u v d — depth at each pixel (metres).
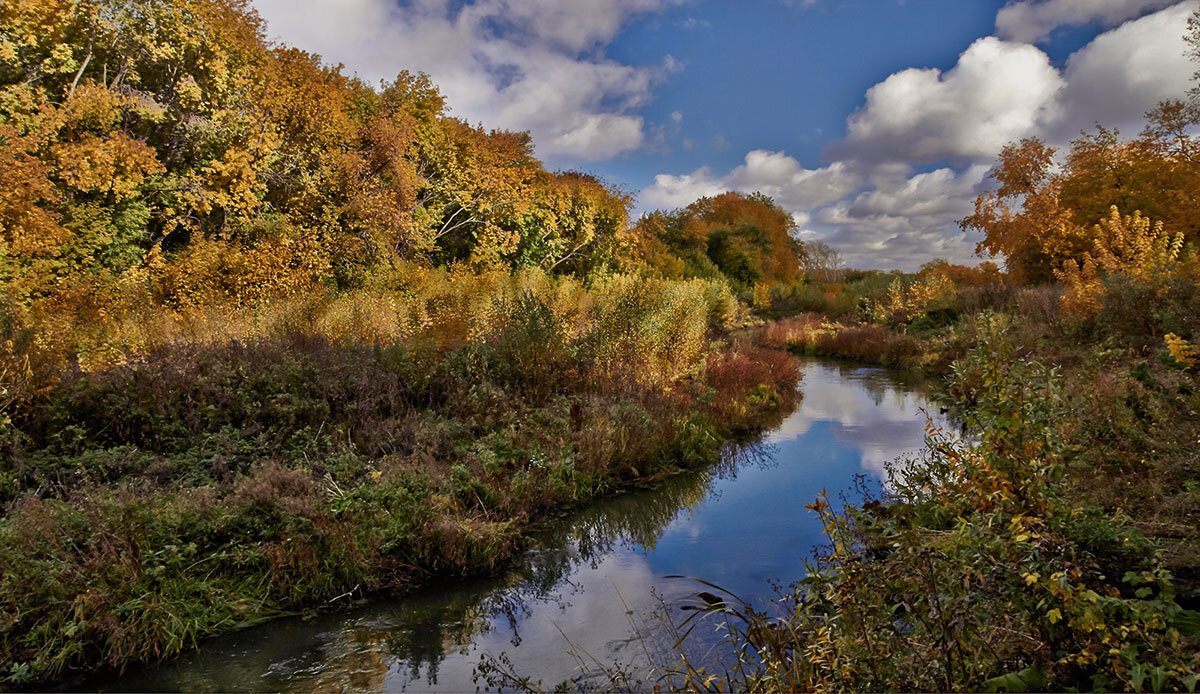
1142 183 20.23
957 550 3.29
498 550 5.82
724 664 3.91
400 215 18.92
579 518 6.93
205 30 16.50
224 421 6.89
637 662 4.05
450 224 25.06
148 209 15.20
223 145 16.78
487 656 4.25
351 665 4.19
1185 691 2.18
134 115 15.61
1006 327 3.34
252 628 4.66
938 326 22.59
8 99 12.77
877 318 28.06
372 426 7.44
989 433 3.14
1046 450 3.04
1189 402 4.89
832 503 6.88
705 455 9.16
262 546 5.11
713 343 17.05
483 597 5.16
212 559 5.00
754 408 12.25
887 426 11.08
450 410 8.26
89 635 4.17
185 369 7.28
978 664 2.55
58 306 9.91
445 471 6.78
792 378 15.51
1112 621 2.48
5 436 5.68
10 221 11.21
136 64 16.34
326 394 7.65
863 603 3.06
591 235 27.94
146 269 12.68
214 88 16.67
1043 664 2.51
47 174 12.83
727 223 53.12
